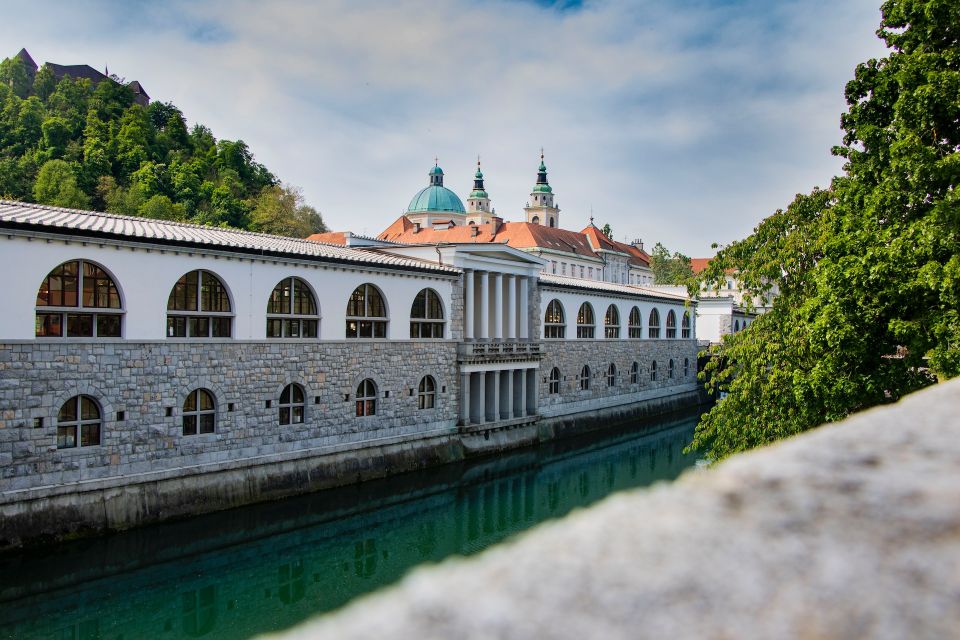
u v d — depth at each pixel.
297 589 26.92
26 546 25.66
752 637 2.05
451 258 46.47
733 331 88.06
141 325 29.53
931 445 3.18
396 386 41.53
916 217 21.42
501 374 51.91
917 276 20.12
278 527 33.38
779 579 2.33
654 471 47.31
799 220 28.91
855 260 21.67
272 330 35.12
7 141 110.31
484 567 2.59
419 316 44.03
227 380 32.56
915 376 21.67
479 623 2.16
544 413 55.31
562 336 58.69
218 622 23.95
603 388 63.47
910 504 2.67
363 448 39.03
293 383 35.62
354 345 38.75
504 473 45.56
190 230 34.97
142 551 28.66
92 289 28.42
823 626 2.07
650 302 72.25
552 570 2.48
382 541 32.50
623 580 2.38
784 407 26.17
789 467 3.12
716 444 28.83
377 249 48.84
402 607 2.32
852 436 3.42
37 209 30.09
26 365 26.17
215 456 32.06
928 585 2.22
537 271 54.66
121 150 112.88
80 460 27.59
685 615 2.16
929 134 21.62
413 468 41.94
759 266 28.86
